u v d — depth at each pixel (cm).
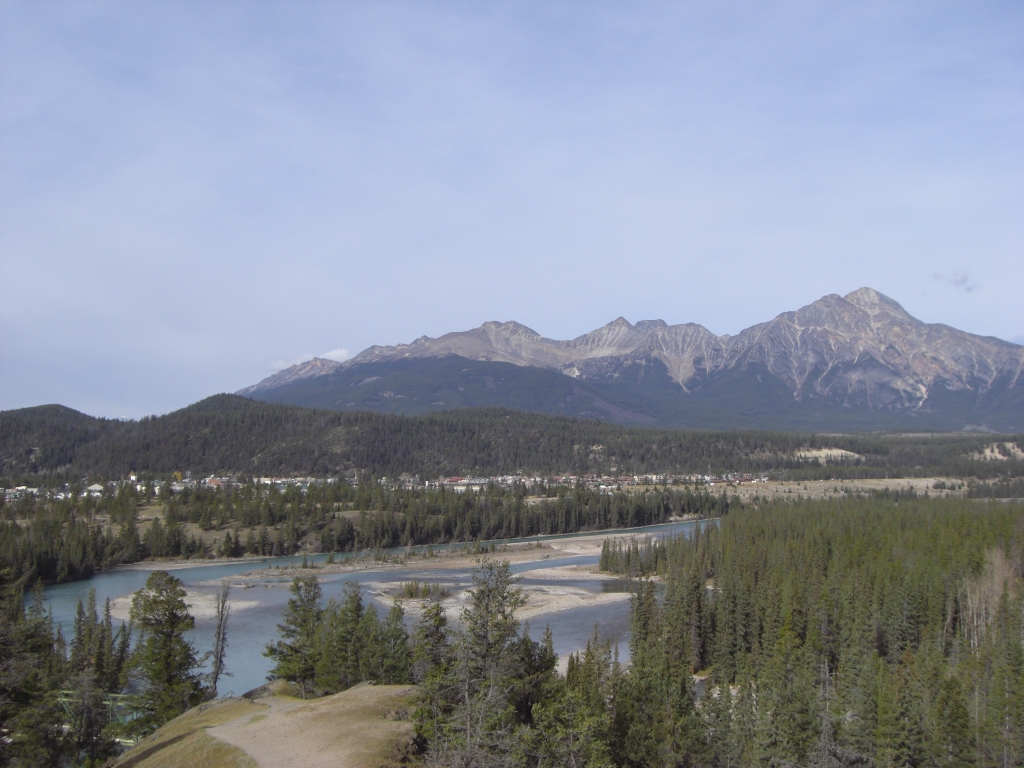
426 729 5075
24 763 6003
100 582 18762
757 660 9488
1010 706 7138
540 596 16025
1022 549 13388
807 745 6394
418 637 6725
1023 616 9606
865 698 6956
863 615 9719
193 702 7438
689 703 7062
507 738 4525
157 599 7500
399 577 19212
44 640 6594
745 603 10275
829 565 13288
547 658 6316
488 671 4988
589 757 4941
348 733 5409
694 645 10488
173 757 5291
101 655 9019
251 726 5731
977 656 8512
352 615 7581
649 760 6103
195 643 11762
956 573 11638
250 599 15875
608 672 7819
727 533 17612
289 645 7738
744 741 6738
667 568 17412
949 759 6681
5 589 7912
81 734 7012
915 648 10044
